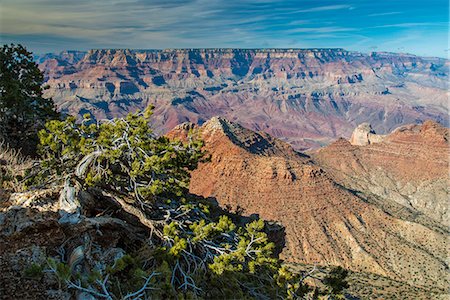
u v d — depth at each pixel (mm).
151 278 12594
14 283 10766
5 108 24578
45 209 13500
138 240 15359
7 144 21859
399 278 86625
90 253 12938
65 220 13367
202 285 14531
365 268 91875
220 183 116000
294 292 16734
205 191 116875
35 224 12664
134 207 16125
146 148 17812
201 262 15219
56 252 12594
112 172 17953
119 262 12406
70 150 18141
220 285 14711
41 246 12453
